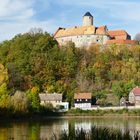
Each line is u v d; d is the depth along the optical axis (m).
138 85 199.12
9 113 124.25
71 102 181.75
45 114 153.25
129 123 110.75
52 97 178.50
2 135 73.56
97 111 160.50
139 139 40.16
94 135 39.97
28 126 98.06
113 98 187.62
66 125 102.88
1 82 156.12
